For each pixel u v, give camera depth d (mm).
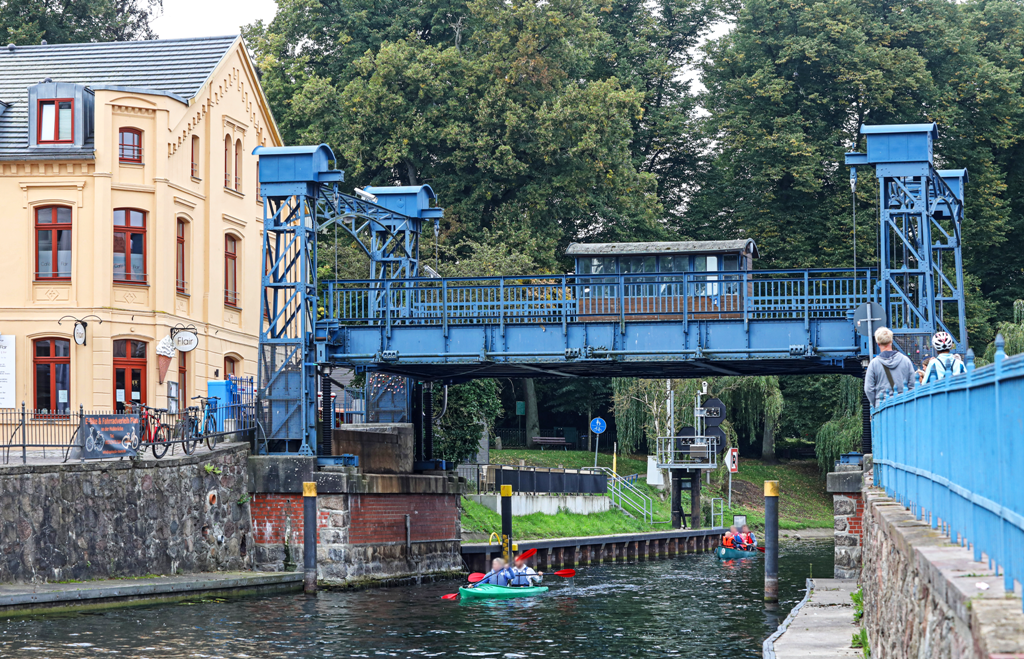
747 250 53094
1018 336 57500
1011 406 8328
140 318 46812
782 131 83000
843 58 82562
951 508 11672
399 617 32906
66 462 32094
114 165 46500
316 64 85562
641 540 60219
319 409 42438
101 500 32688
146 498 34250
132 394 46812
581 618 33562
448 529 45906
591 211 83812
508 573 40344
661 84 97125
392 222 46781
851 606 30109
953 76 85375
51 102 46812
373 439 43906
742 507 82125
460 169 80250
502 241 77438
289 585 37938
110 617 30000
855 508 37656
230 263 53844
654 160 97125
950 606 8969
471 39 83062
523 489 62906
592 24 82125
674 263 52438
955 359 16062
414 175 81625
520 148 78938
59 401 46094
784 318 37750
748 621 33031
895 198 39469
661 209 87062
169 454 36438
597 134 78562
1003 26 89188
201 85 50250
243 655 25891
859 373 41500
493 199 82188
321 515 38656
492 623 32188
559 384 90188
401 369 42469
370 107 77688
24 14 76812
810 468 93438
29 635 26844
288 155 40250
